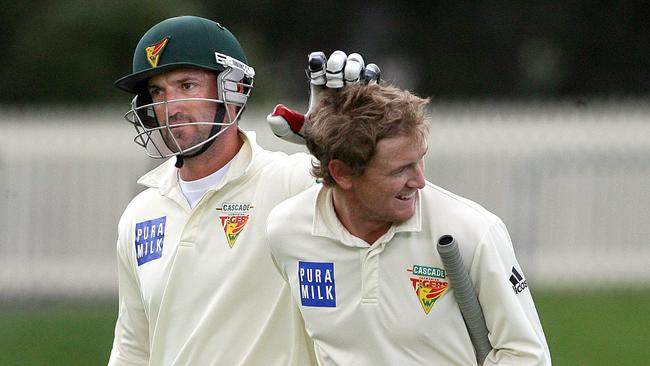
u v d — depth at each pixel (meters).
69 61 54.16
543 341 12.37
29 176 39.81
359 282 12.66
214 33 14.27
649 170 41.47
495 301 12.16
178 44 14.06
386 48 74.88
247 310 13.97
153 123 14.56
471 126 41.50
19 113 43.22
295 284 13.12
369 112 11.88
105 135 40.00
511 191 41.53
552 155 41.38
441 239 12.08
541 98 74.25
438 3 74.44
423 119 12.04
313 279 12.91
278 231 13.13
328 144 12.14
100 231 40.12
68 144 39.88
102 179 40.03
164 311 14.32
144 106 14.21
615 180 41.50
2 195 39.66
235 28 68.31
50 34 54.75
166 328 14.36
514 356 12.23
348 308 12.72
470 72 74.56
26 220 39.81
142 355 15.27
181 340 14.23
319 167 12.65
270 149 40.53
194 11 56.44
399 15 75.06
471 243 12.22
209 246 14.17
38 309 38.56
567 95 74.62
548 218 41.38
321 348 13.09
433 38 74.75
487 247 12.16
